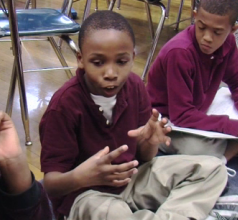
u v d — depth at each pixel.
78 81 0.92
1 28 1.35
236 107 1.40
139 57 2.27
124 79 0.87
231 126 1.22
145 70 1.96
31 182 0.67
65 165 0.94
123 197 1.02
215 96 1.47
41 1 3.16
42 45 2.33
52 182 0.90
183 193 1.01
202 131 1.22
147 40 2.54
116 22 0.85
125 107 0.96
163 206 0.98
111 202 0.94
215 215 1.03
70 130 0.92
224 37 1.18
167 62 1.23
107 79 0.85
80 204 0.93
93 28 0.84
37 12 1.55
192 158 1.10
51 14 1.54
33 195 0.66
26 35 1.33
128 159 1.01
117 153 0.82
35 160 1.34
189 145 1.24
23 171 0.66
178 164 1.08
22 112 1.37
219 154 1.26
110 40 0.82
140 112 1.04
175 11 3.25
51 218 0.73
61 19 1.49
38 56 2.19
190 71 1.22
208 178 1.04
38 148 1.40
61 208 0.98
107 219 0.91
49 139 0.92
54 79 1.93
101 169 0.85
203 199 1.02
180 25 2.92
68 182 0.88
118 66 0.85
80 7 3.13
